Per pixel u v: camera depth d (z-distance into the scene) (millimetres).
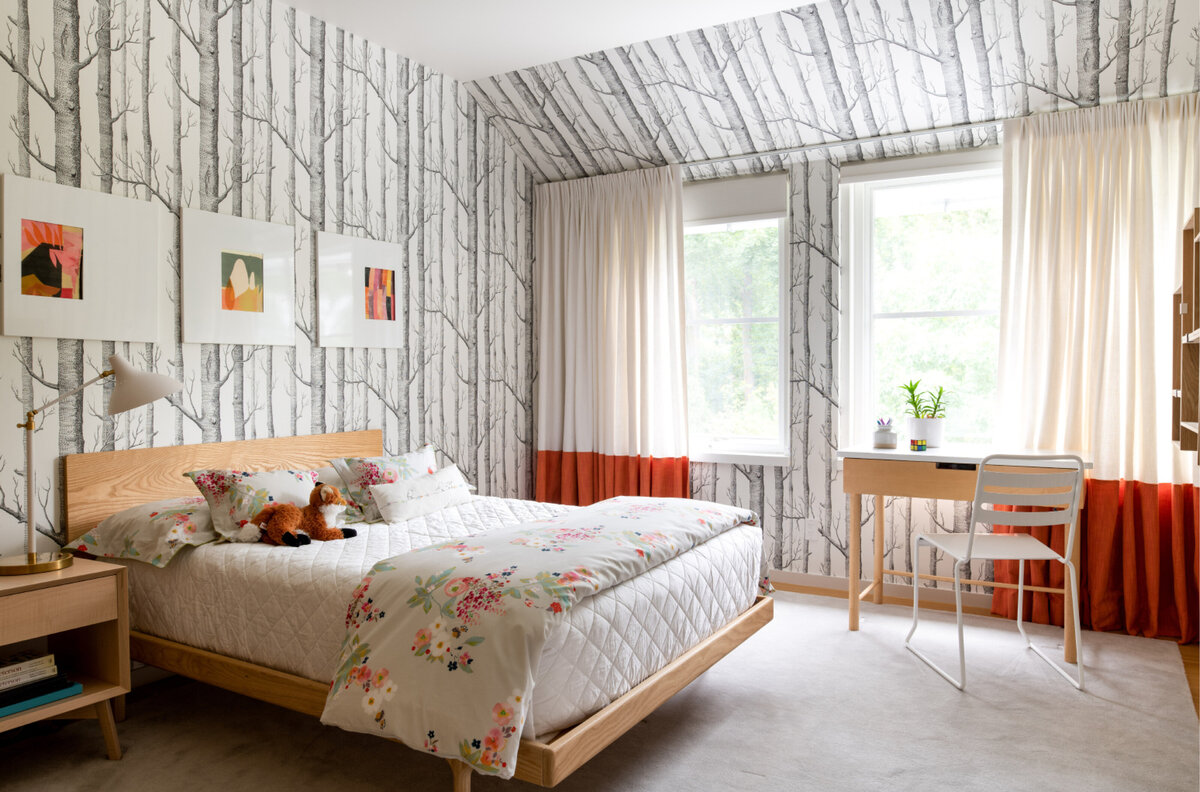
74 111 2793
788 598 4125
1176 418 3068
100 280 2855
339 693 2070
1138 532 3521
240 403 3346
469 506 3490
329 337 3705
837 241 4234
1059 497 3037
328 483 3408
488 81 4441
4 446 2637
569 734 1965
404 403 4133
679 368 4527
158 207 3037
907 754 2438
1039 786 2244
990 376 4094
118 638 2521
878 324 4309
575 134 4637
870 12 3492
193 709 2852
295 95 3555
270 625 2436
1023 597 3740
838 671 3115
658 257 4590
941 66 3625
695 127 4336
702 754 2445
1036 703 2803
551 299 4961
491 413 4742
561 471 4953
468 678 1896
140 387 2555
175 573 2686
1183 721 2652
